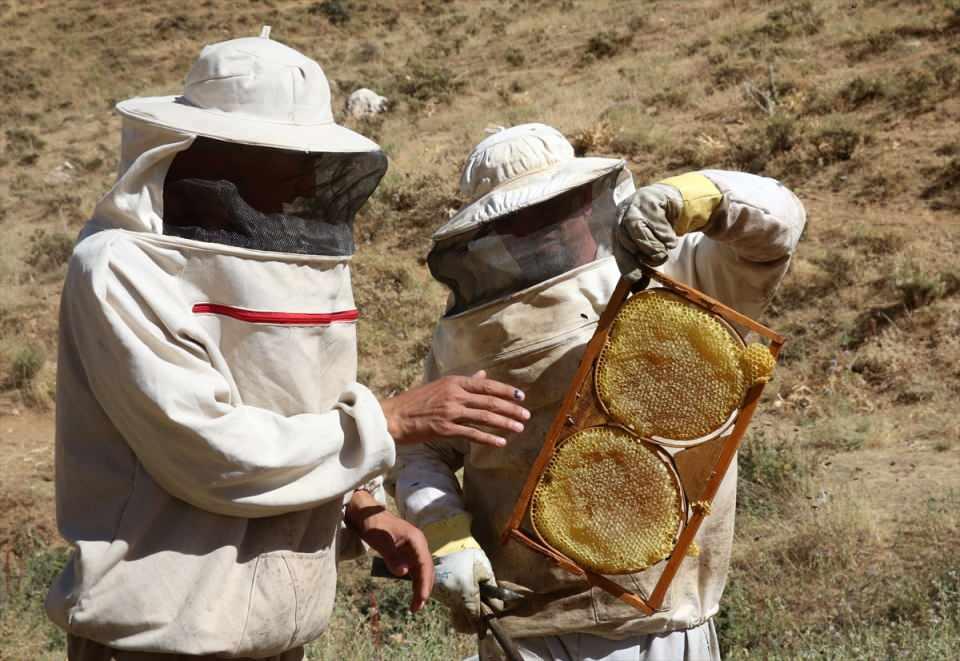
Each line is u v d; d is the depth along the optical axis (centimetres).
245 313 192
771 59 1978
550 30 2802
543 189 253
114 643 185
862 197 1452
